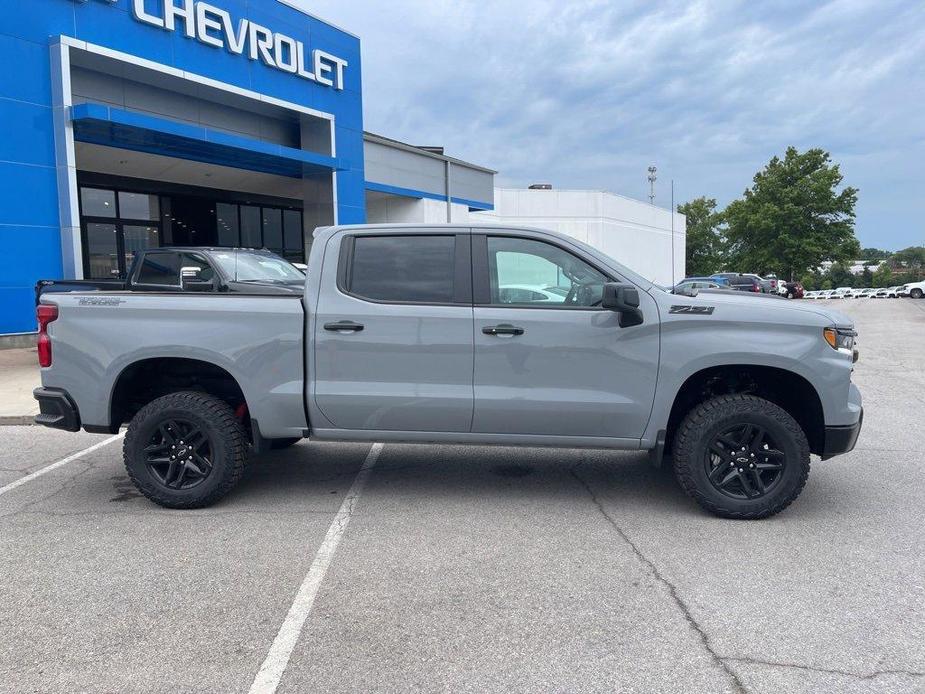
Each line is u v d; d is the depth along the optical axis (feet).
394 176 80.28
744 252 204.13
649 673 9.49
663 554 13.55
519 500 16.90
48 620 11.04
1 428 25.77
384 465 20.11
